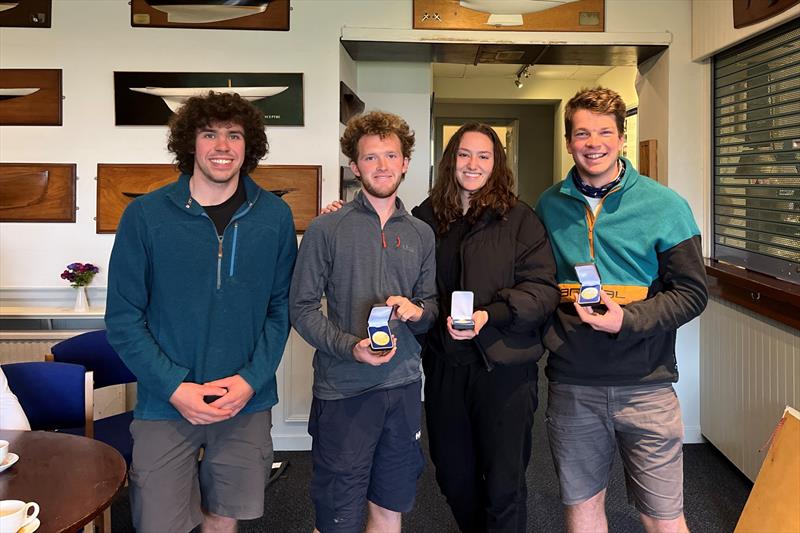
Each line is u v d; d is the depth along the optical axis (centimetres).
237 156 160
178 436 161
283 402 317
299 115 302
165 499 160
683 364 323
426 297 173
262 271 167
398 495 174
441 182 185
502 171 179
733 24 265
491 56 328
